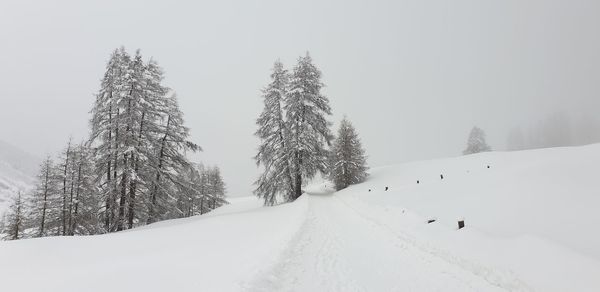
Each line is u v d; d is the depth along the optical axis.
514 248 9.15
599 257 7.73
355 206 21.53
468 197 15.81
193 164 28.80
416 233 12.73
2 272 9.83
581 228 9.49
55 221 25.11
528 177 15.74
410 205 17.45
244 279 7.40
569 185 13.19
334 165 35.25
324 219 17.25
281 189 28.62
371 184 29.98
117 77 23.92
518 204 12.81
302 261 9.85
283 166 28.56
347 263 9.80
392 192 22.48
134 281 7.77
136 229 20.94
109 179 23.50
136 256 11.60
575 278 7.14
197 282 7.49
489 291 7.66
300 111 29.03
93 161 24.58
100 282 7.81
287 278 8.36
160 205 27.08
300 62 30.38
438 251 10.53
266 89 30.14
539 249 8.62
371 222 16.25
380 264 9.72
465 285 8.04
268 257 9.51
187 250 11.95
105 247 13.55
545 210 11.52
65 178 25.06
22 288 7.86
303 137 28.36
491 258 9.05
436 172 27.59
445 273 8.88
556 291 6.93
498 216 12.30
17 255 12.00
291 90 29.55
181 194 28.73
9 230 25.55
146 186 24.81
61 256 12.03
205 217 22.44
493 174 18.95
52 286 7.77
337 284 8.13
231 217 20.31
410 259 10.13
